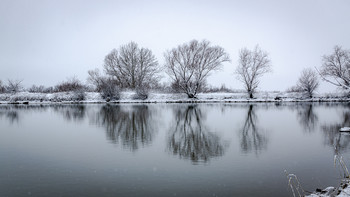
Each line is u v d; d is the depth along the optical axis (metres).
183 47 53.78
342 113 30.36
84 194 8.28
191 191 8.48
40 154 12.89
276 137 16.73
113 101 55.25
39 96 60.47
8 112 35.06
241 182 9.17
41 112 34.66
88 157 12.34
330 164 11.04
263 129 19.67
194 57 53.75
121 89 59.66
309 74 56.59
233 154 12.79
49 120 25.94
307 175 9.77
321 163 11.20
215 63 54.41
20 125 22.73
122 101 54.94
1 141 15.95
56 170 10.52
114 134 17.95
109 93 56.81
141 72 63.53
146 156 12.51
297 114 29.69
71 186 8.90
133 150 13.65
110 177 9.71
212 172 10.20
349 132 18.14
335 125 21.41
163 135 17.52
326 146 14.26
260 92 59.66
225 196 8.12
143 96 57.16
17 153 13.10
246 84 56.88
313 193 7.86
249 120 24.67
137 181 9.33
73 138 16.73
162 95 58.00
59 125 22.34
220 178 9.55
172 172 10.22
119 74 64.38
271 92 60.19
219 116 28.02
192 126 21.20
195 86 55.94
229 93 60.59
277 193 8.27
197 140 15.94
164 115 29.03
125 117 27.38
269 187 8.72
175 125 21.73
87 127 21.11
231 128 20.19
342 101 53.97
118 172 10.24
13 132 19.16
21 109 40.03
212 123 22.83
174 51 54.03
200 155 12.65
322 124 22.00
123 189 8.65
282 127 20.58
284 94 58.78
